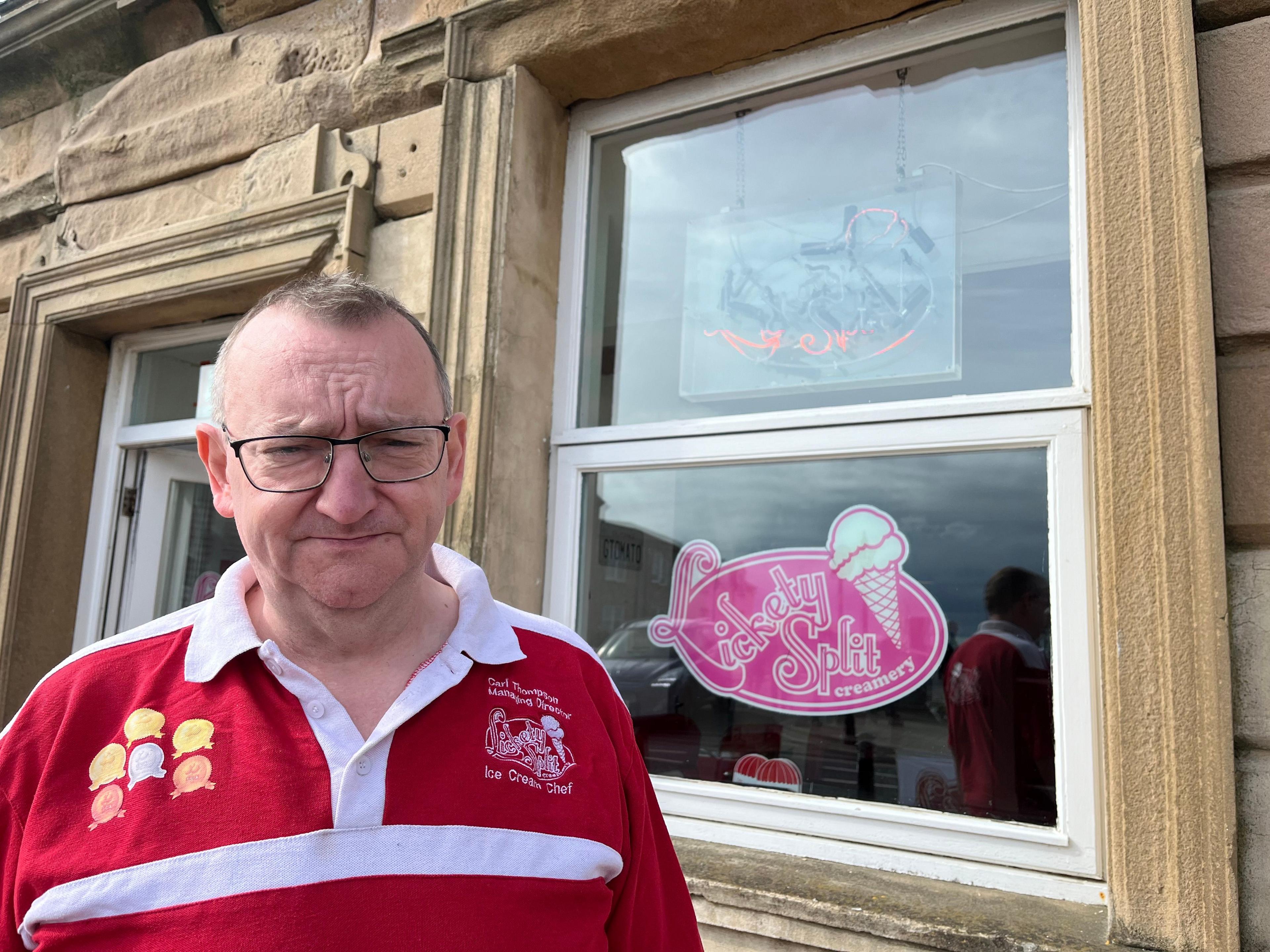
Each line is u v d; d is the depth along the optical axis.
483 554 2.08
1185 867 1.33
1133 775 1.39
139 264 2.84
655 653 2.16
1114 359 1.47
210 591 3.33
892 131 2.14
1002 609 1.80
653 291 2.40
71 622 3.07
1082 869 1.61
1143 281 1.46
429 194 2.35
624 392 2.39
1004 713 1.76
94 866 0.80
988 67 2.04
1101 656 1.55
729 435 2.12
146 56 3.15
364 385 0.92
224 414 0.96
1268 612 1.37
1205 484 1.37
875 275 2.09
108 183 3.05
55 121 3.38
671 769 2.09
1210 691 1.33
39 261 3.21
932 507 1.90
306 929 0.77
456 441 1.10
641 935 1.04
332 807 0.84
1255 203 1.45
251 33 2.85
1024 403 1.79
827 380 2.11
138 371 3.26
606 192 2.51
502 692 0.99
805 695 1.97
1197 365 1.39
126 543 3.19
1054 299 1.88
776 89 2.25
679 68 2.29
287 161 2.62
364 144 2.50
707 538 2.14
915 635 1.88
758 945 1.61
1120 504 1.44
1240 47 1.49
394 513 0.93
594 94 2.42
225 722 0.89
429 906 0.81
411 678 0.97
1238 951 1.28
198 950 0.76
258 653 0.95
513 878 0.85
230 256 2.64
